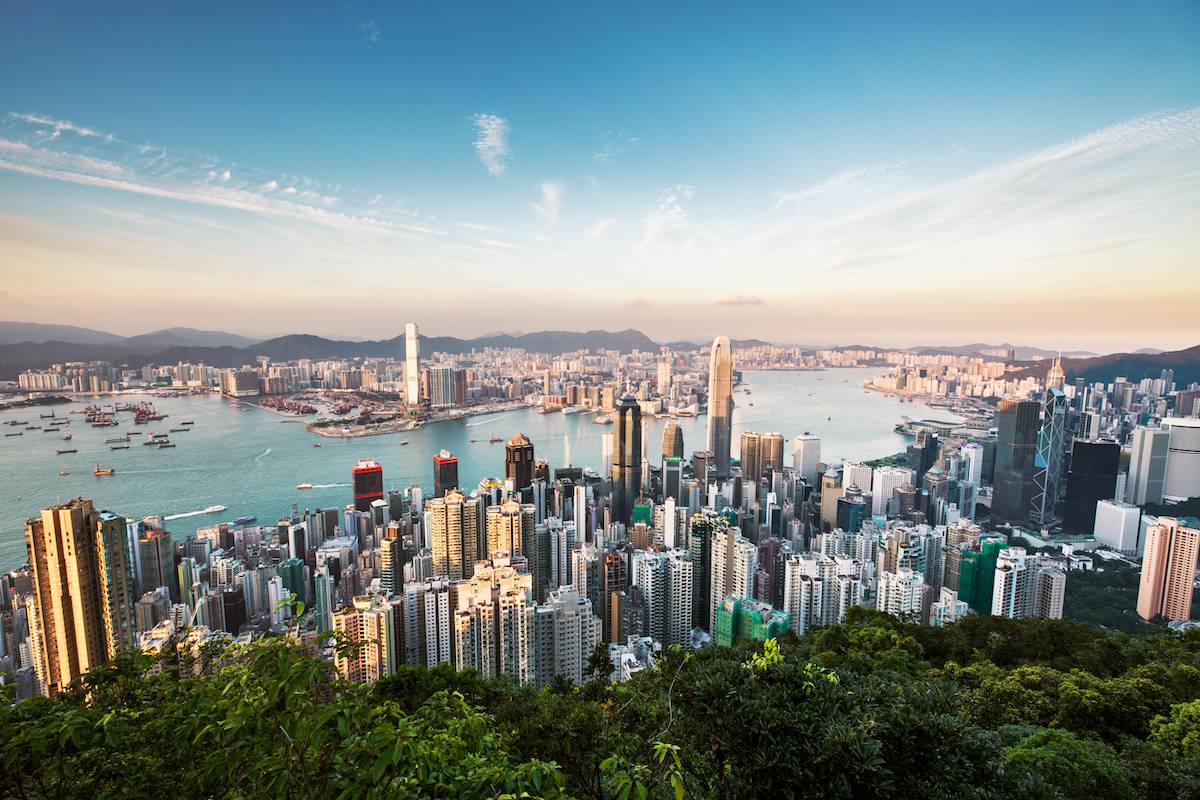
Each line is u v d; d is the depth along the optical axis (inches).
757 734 351.3
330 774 259.6
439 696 320.5
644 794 251.1
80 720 269.1
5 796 274.5
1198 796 609.6
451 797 259.0
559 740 551.5
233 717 244.4
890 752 347.6
